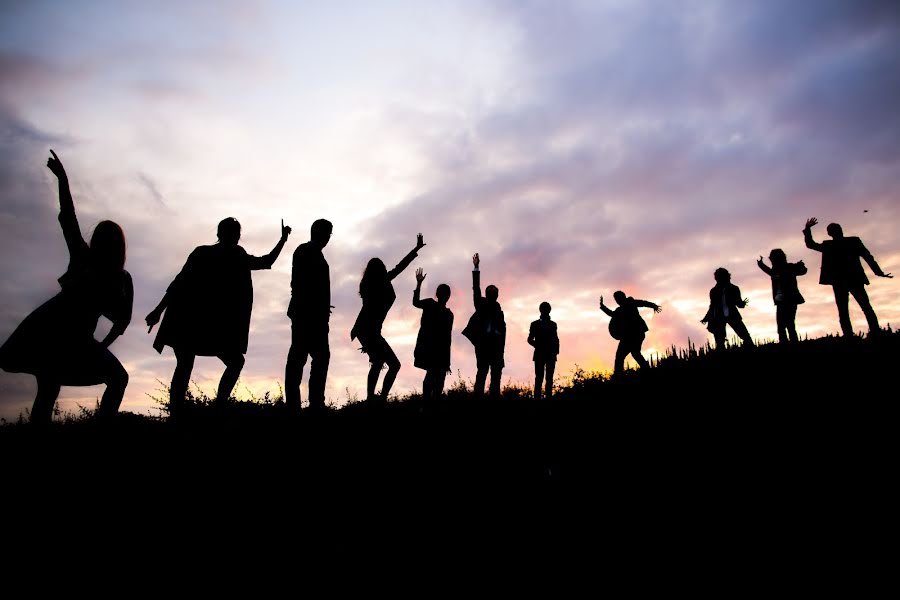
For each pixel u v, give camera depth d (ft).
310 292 15.71
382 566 9.10
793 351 23.15
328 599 7.98
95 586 7.64
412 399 26.55
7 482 10.07
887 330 22.82
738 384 19.69
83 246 12.07
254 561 8.77
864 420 13.93
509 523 11.25
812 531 9.57
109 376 12.35
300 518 10.35
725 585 8.36
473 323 26.86
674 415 17.93
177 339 13.79
